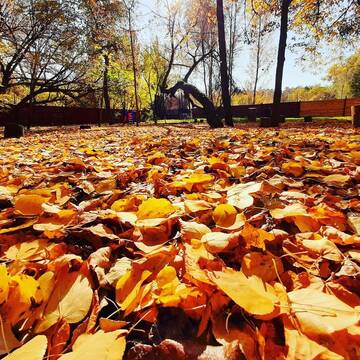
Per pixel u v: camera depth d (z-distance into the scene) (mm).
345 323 626
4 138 9031
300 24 16344
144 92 37719
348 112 27516
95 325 747
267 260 925
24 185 2213
